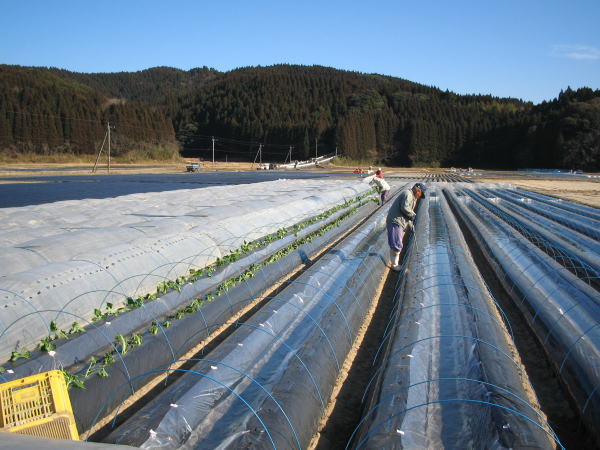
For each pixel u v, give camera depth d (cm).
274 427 400
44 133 7556
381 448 371
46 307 596
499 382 454
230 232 1096
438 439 386
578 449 457
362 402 516
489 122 10794
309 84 14788
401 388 453
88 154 8181
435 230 1440
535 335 712
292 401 443
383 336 714
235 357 515
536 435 372
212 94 13650
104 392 501
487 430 384
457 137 10869
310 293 739
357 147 10831
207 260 938
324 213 1695
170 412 413
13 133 7212
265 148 11319
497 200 2827
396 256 1059
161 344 604
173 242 912
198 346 671
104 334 595
